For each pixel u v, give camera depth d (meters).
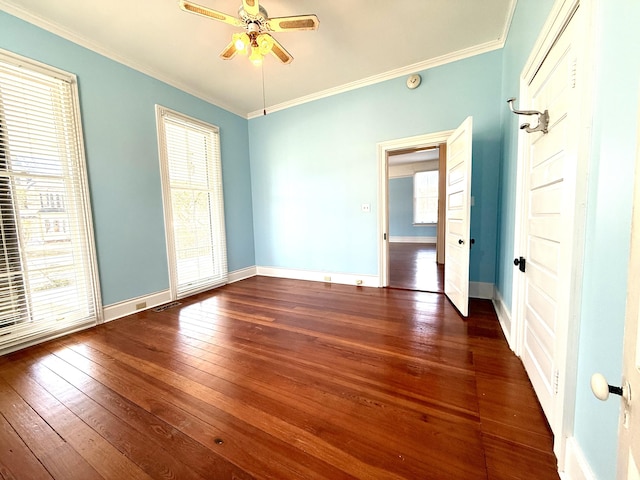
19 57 2.21
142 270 3.17
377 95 3.59
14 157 2.24
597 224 0.92
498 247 2.90
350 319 2.77
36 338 2.38
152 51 2.83
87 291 2.70
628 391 0.49
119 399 1.63
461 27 2.60
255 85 3.65
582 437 1.00
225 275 4.29
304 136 4.21
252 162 4.75
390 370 1.86
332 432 1.35
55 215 2.48
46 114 2.39
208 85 3.60
